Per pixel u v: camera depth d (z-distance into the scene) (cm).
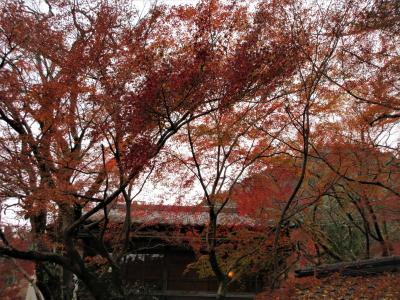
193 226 1731
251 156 1424
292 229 1783
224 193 1397
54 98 1118
